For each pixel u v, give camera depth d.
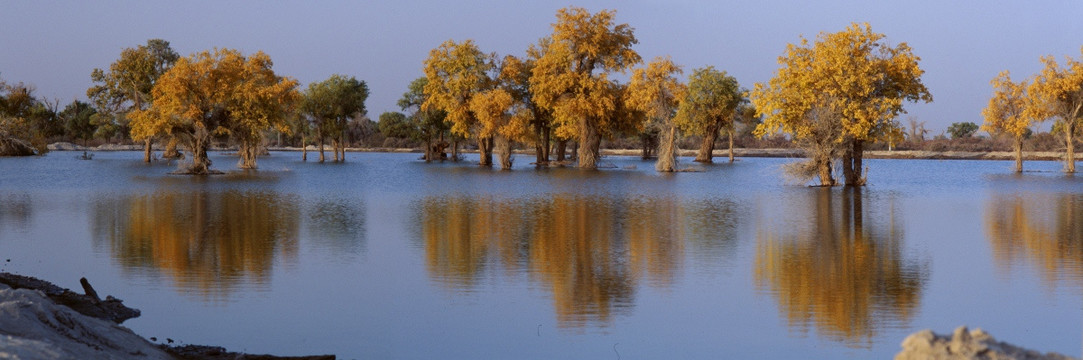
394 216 33.47
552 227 29.64
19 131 104.12
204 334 14.54
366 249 23.98
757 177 64.88
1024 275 20.00
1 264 21.06
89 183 54.19
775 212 35.34
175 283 18.80
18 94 103.94
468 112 86.62
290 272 20.30
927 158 117.25
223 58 66.75
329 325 15.24
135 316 15.70
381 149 156.00
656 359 13.26
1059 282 19.12
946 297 17.64
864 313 16.23
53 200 40.56
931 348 7.45
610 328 15.14
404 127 156.50
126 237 26.42
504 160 83.81
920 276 19.94
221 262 21.64
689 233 27.94
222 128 67.19
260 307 16.55
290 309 16.42
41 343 9.62
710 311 16.38
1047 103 70.50
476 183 56.75
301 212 35.09
